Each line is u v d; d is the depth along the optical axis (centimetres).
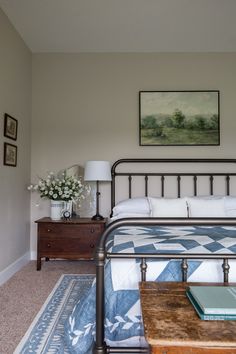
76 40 319
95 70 348
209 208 271
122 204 302
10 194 285
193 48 337
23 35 308
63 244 297
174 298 111
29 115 341
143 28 293
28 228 338
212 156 340
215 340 81
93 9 260
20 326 181
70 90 347
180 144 340
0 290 243
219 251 151
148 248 157
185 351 81
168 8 259
